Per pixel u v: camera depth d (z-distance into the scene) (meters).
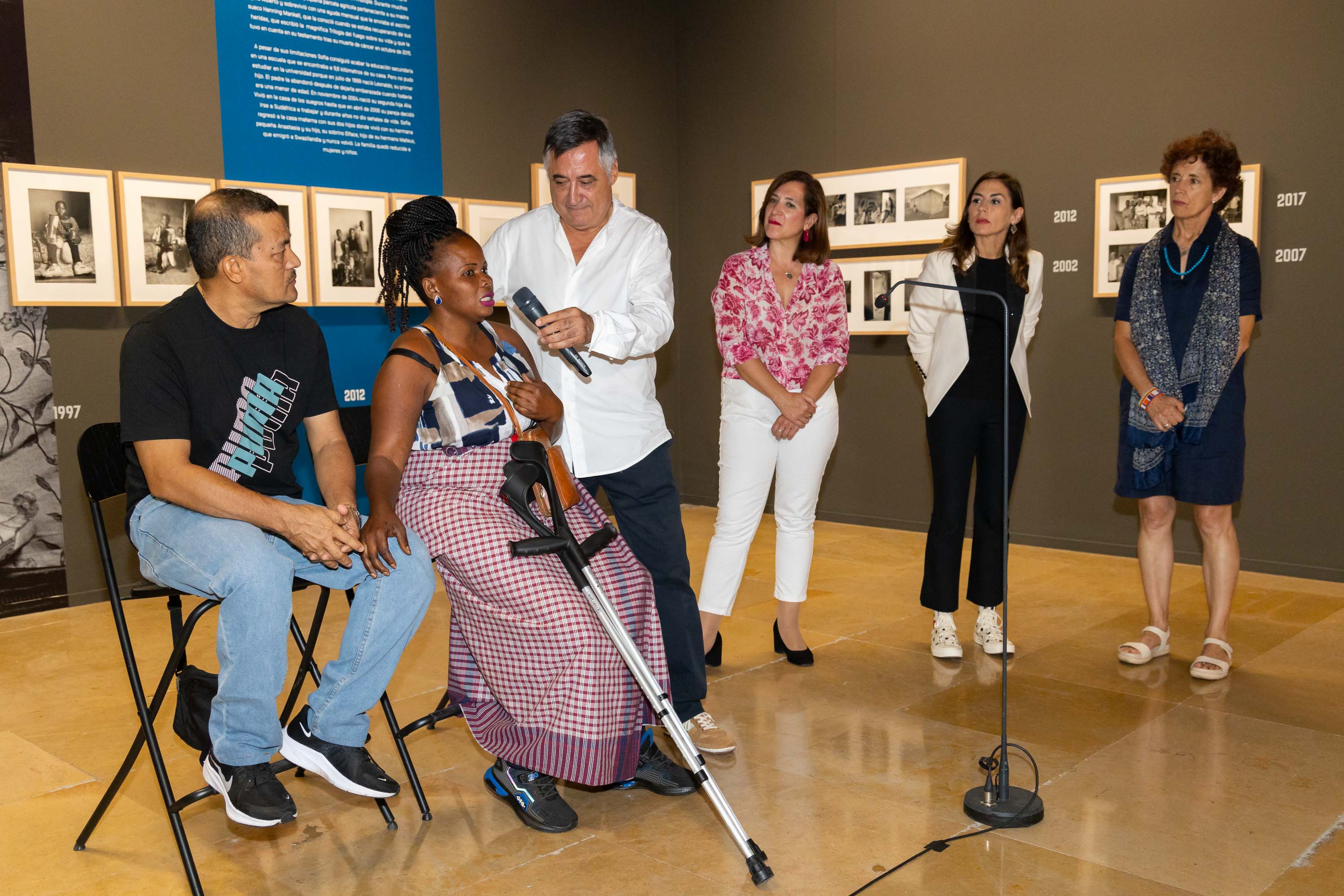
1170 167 3.55
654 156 7.10
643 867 2.36
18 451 4.66
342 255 5.50
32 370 4.67
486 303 2.47
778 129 6.71
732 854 2.42
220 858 2.44
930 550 3.86
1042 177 5.65
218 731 2.19
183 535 2.20
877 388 6.39
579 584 2.25
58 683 3.73
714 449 7.27
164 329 2.23
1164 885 2.24
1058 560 5.48
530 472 2.28
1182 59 5.16
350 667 2.29
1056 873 2.30
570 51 6.54
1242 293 3.53
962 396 3.72
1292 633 4.12
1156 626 3.85
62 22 4.60
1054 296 5.66
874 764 2.92
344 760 2.33
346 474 2.47
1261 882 2.25
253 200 2.25
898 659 3.88
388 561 2.25
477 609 2.45
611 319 2.60
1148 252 3.65
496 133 6.20
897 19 6.11
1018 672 3.71
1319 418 4.93
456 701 2.65
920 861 2.36
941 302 3.73
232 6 5.10
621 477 2.87
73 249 4.66
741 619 4.46
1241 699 3.39
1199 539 5.28
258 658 2.13
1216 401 3.52
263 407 2.36
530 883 2.29
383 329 5.76
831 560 5.56
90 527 4.89
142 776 2.93
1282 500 5.06
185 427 2.21
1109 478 5.57
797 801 2.69
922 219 6.06
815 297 3.61
